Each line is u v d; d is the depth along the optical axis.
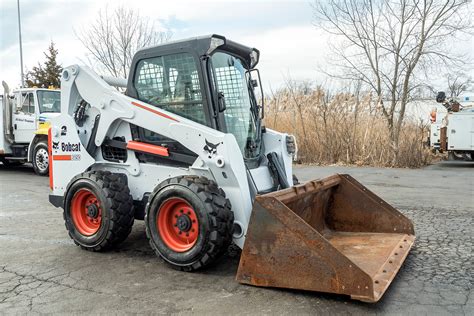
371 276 3.37
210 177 4.30
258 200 3.65
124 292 3.72
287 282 3.56
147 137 4.76
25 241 5.33
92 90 4.96
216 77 4.52
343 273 3.32
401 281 3.96
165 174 4.63
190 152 4.46
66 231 5.82
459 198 8.23
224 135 4.12
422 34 14.53
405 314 3.29
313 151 15.22
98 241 4.70
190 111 4.50
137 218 4.90
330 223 5.18
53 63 32.59
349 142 14.87
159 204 4.21
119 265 4.40
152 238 4.29
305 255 3.46
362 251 4.25
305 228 3.46
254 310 3.35
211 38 4.36
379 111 14.88
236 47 4.83
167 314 3.30
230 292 3.68
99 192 4.62
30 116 11.97
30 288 3.83
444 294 3.67
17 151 12.53
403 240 4.63
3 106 12.35
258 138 5.09
